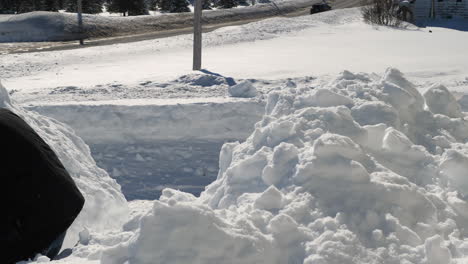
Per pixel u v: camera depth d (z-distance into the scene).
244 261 3.31
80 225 5.50
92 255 4.28
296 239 3.52
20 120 5.33
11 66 22.27
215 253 3.27
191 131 9.31
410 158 4.56
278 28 34.88
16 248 4.79
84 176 6.11
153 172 8.49
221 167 5.43
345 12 46.22
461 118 5.42
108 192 6.17
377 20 39.69
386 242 3.48
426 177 4.41
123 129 9.25
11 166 4.88
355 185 3.85
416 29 37.25
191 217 3.32
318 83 13.09
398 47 25.06
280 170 4.24
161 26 45.22
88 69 20.72
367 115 5.02
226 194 4.51
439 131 5.23
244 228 3.45
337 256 3.30
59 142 6.17
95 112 9.34
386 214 3.67
